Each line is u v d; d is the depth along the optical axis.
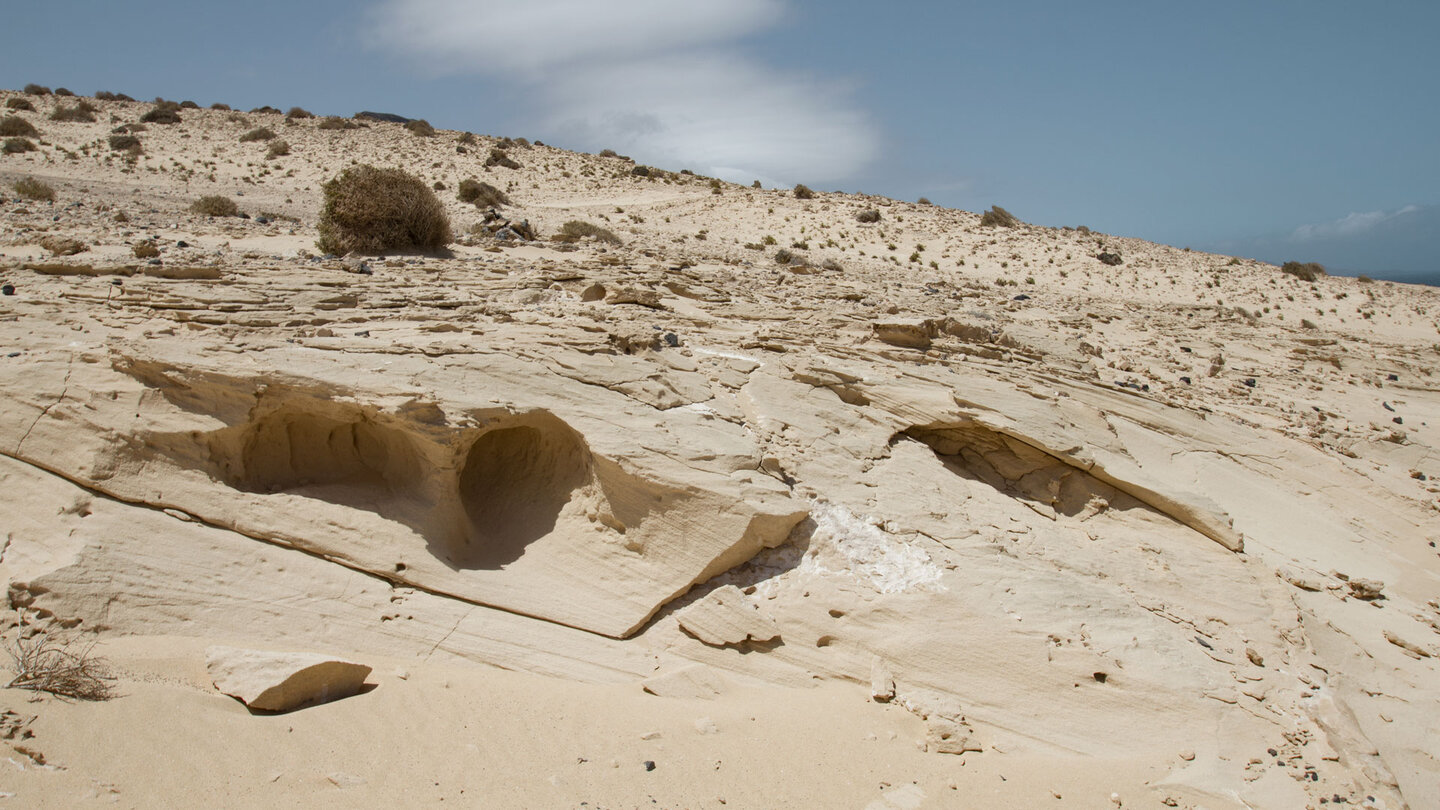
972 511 9.66
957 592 8.07
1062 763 6.68
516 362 9.23
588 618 7.74
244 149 50.66
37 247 16.08
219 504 7.75
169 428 7.80
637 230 39.06
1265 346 24.66
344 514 8.00
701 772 5.82
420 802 5.10
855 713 6.89
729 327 13.49
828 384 11.20
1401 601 10.27
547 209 45.25
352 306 11.55
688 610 7.76
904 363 12.56
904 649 7.57
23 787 4.47
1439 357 25.41
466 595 7.72
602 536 8.42
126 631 6.53
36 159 38.59
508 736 5.96
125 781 4.74
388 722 5.89
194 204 27.06
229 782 4.95
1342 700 7.75
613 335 10.73
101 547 6.96
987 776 6.32
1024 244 44.81
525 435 9.38
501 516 9.01
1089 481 10.86
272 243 20.16
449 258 19.47
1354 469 13.58
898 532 8.80
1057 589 8.40
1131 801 6.22
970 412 10.85
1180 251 47.78
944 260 41.22
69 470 7.53
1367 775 6.76
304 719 5.73
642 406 9.35
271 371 8.10
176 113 56.91
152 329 9.38
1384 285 43.03
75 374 8.07
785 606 7.94
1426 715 7.93
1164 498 10.53
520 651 7.25
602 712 6.45
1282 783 6.62
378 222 19.64
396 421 7.99
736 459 8.72
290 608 7.14
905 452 10.51
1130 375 17.86
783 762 6.08
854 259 38.66
